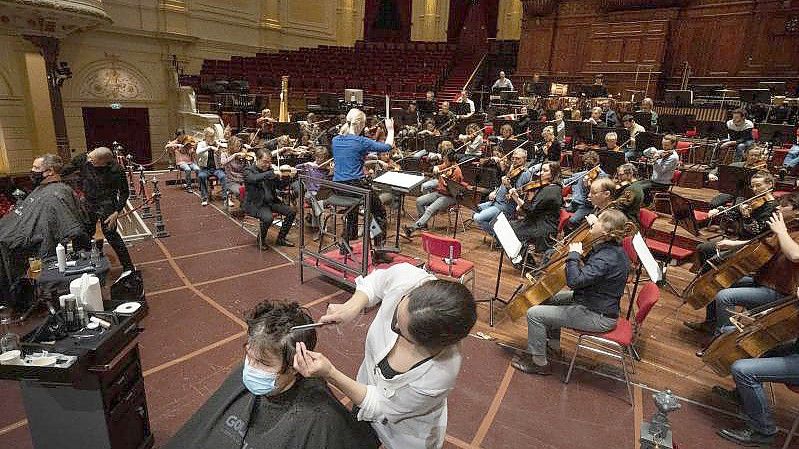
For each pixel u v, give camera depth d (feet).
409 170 25.36
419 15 67.56
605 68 46.75
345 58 56.59
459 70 60.03
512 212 20.04
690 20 42.16
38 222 12.78
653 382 11.91
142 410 8.52
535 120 33.83
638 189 16.85
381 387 4.99
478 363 12.38
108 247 19.38
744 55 39.83
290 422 4.97
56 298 8.15
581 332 11.18
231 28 53.78
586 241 12.32
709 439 10.01
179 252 19.29
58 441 7.56
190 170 30.04
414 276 5.88
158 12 47.11
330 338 13.17
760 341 9.68
